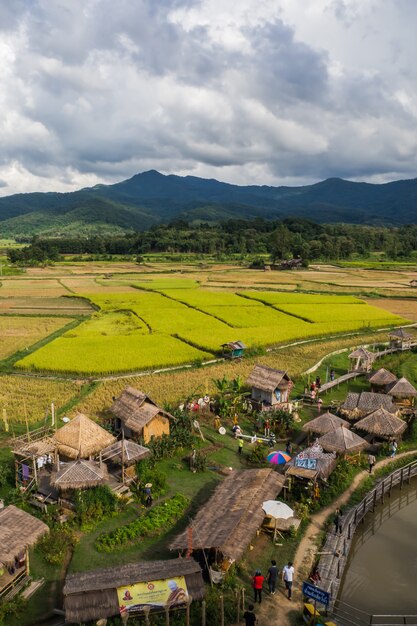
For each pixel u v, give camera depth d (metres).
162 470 33.97
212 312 90.50
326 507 29.69
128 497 29.91
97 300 104.06
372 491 30.75
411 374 54.78
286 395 46.12
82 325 80.50
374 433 37.44
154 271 170.12
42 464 32.22
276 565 24.50
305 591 21.48
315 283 136.88
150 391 49.03
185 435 37.16
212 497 28.12
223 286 130.62
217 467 34.44
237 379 47.47
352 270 174.00
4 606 21.06
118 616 20.50
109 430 37.91
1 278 148.38
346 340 73.06
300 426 41.81
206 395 46.53
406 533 28.45
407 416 43.28
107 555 25.11
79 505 27.77
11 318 87.19
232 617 20.94
